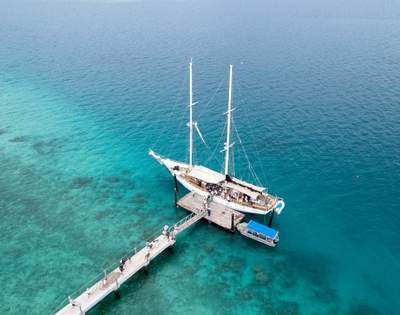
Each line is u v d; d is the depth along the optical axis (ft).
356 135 264.11
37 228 185.16
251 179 221.87
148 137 276.62
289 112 304.71
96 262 164.66
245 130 279.49
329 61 431.43
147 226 187.11
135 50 499.92
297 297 148.97
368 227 183.42
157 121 300.20
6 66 438.40
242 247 173.88
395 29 577.84
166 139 273.13
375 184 213.05
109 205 203.31
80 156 252.42
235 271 160.76
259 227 173.78
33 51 498.69
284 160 239.91
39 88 371.97
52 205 202.59
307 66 416.67
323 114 298.15
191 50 494.59
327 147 251.60
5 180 224.12
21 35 586.86
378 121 281.74
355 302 146.51
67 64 444.55
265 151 250.78
